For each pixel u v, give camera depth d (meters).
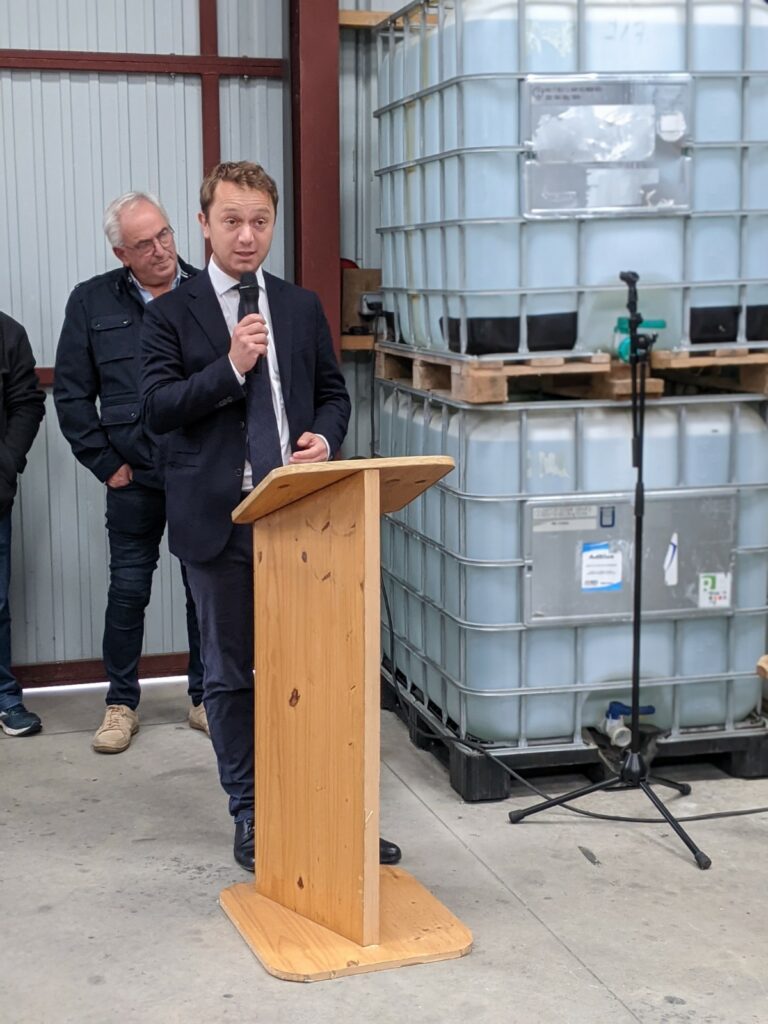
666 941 2.85
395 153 4.08
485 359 3.48
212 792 3.76
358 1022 2.53
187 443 3.09
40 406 4.21
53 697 4.65
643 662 3.71
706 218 3.52
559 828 3.48
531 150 3.38
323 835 2.82
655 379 3.53
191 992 2.64
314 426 3.19
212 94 4.55
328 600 2.70
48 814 3.60
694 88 3.47
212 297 3.09
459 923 2.87
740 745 3.81
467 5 3.38
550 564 3.59
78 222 4.54
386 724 4.39
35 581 4.68
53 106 4.46
